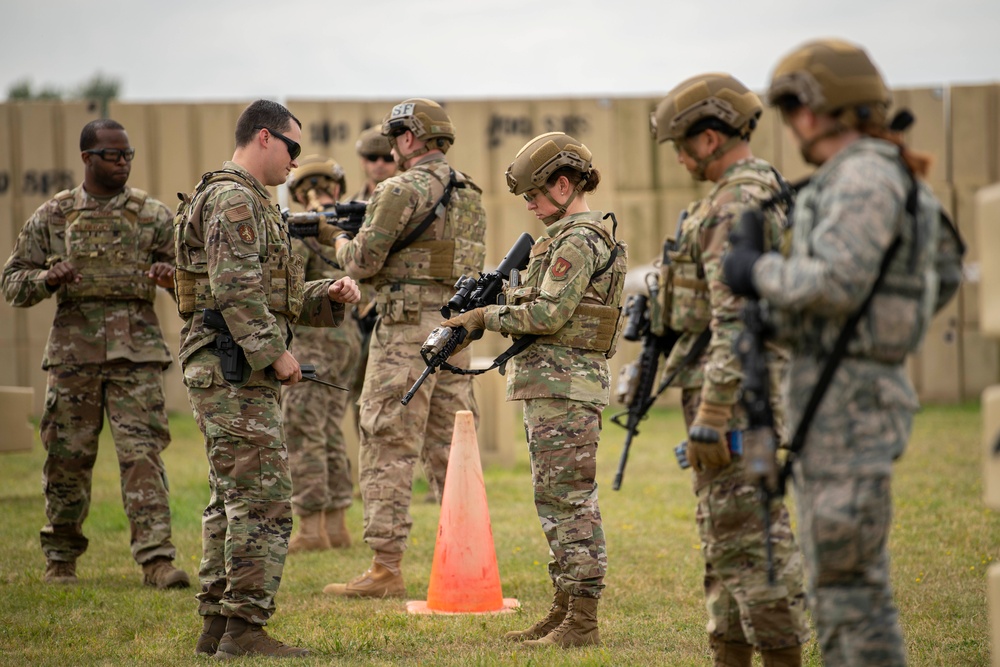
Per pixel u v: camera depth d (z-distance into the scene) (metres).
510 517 17.91
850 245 6.30
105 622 11.62
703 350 8.39
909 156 6.69
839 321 6.62
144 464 13.42
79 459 13.41
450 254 12.93
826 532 6.61
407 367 12.89
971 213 31.77
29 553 15.18
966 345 32.06
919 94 31.67
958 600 11.97
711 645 8.67
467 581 12.06
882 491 6.58
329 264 15.91
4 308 29.81
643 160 31.64
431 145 13.06
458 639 10.86
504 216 31.19
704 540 8.10
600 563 10.50
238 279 9.85
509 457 23.44
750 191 7.83
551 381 10.37
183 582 13.25
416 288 12.86
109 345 13.27
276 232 10.48
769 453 6.90
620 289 10.69
